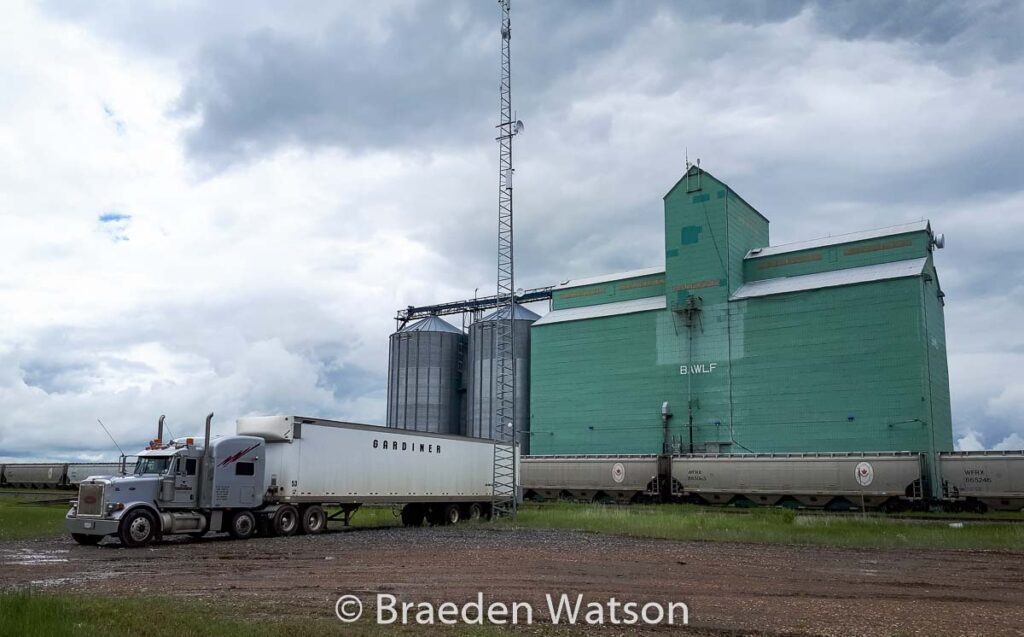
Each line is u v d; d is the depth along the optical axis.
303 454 30.83
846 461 53.06
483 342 97.25
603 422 79.12
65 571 18.98
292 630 11.59
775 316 70.31
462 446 39.03
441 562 20.70
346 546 25.36
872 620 13.01
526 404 93.75
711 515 39.75
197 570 19.19
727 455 58.47
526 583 17.00
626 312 79.88
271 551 23.72
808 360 67.81
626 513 40.34
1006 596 15.56
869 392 64.38
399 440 35.38
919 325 63.03
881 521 35.03
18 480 85.75
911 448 61.72
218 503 27.70
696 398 73.56
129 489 25.64
